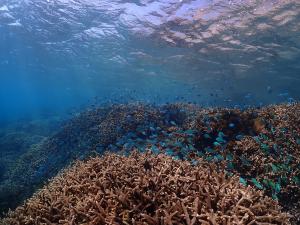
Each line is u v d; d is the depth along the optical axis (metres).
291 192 6.46
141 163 5.64
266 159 7.20
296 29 17.52
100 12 19.34
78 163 7.53
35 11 21.42
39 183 11.81
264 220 4.18
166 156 6.10
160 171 4.99
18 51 35.41
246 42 21.06
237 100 37.94
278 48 21.42
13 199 11.62
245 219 4.03
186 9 16.33
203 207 4.19
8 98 138.50
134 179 4.89
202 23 18.28
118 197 4.49
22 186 12.27
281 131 8.23
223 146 8.08
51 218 4.93
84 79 51.75
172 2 15.62
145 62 31.31
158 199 4.45
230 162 7.23
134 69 35.97
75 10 19.67
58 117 40.59
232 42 21.41
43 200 5.58
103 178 5.21
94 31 23.73
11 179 14.11
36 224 4.84
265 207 4.43
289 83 32.16
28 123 37.22
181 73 34.25
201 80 36.75
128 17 19.39
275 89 35.22
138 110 13.12
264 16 16.17
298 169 6.77
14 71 51.88
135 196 4.59
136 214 4.27
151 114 12.44
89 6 18.58
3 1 20.55
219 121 9.38
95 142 11.62
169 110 13.56
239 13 16.05
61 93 88.00
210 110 10.44
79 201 4.77
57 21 22.61
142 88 52.00
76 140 13.37
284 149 7.57
